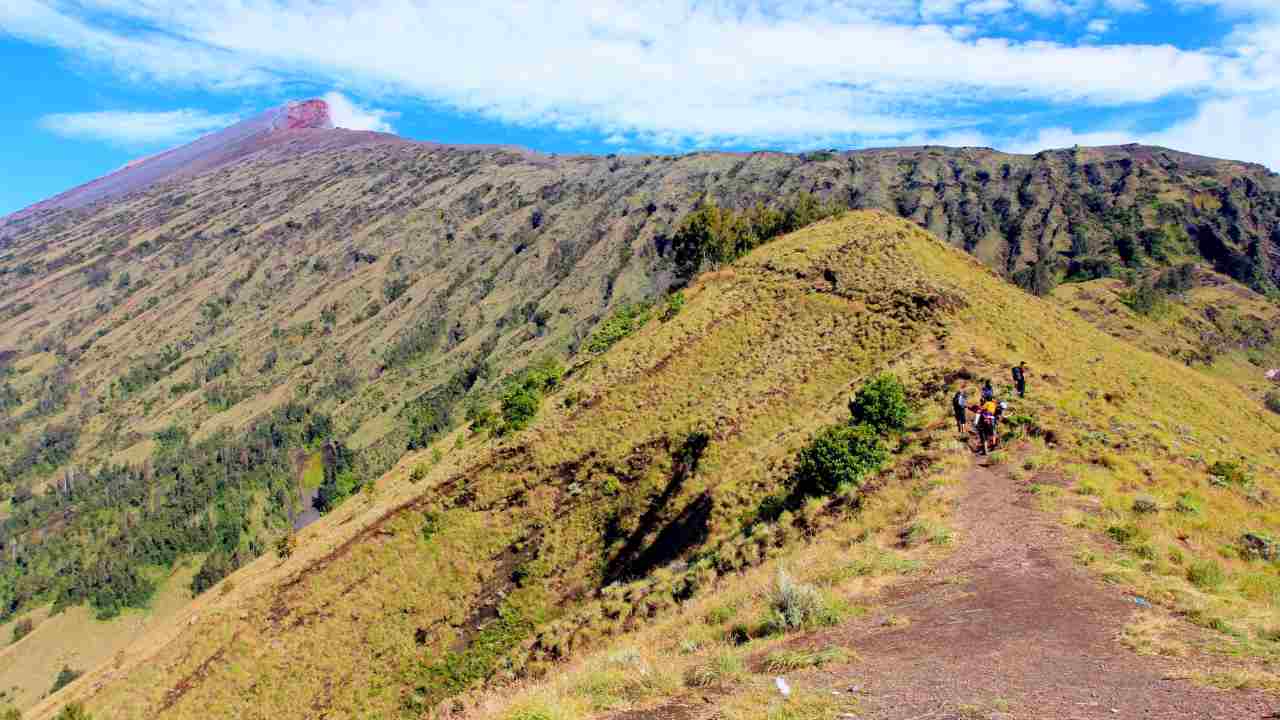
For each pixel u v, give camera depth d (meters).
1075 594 12.27
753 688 9.81
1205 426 47.34
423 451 93.62
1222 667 8.45
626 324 89.69
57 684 181.50
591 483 53.44
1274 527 16.89
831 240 80.06
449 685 41.78
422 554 53.62
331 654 47.72
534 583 46.84
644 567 40.50
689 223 107.44
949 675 9.19
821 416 39.59
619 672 11.50
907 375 39.00
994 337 51.91
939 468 22.84
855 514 21.33
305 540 71.31
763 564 21.00
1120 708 7.61
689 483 44.97
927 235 82.69
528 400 67.31
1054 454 22.77
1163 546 14.62
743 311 69.19
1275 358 180.62
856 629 12.12
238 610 53.84
